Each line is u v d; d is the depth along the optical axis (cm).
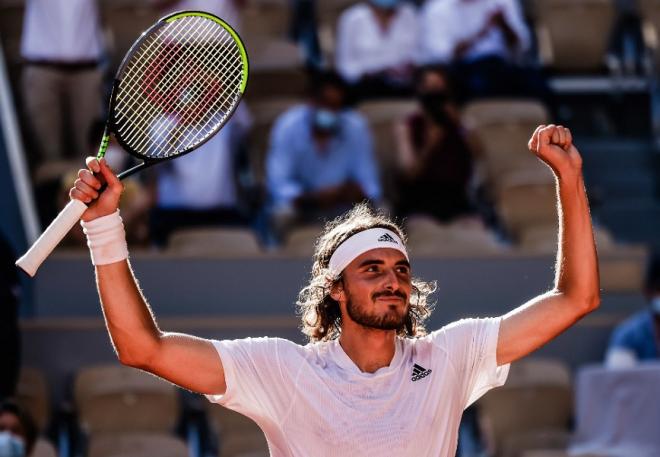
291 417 1062
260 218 3069
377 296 1068
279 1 3538
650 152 3550
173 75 1143
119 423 2408
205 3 3338
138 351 1038
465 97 3391
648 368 2128
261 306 2748
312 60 3706
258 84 3369
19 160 2834
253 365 1065
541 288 2825
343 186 2958
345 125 2989
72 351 2612
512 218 3038
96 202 1030
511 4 3481
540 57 3744
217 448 2412
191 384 1059
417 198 3019
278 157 2981
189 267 2731
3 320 1830
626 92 3684
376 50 3425
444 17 3459
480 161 3206
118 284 1030
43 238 1012
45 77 3105
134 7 3416
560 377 2514
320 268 1123
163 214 2909
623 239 3409
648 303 2681
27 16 3130
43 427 2423
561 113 3659
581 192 1102
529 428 2483
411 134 3038
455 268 2812
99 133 2833
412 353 1092
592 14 3706
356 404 1059
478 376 1111
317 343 1095
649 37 3656
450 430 1081
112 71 3391
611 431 2153
